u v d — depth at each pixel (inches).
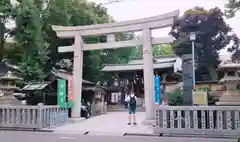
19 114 499.5
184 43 1026.7
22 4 647.8
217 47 1027.9
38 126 483.5
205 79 1071.0
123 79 1363.2
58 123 555.8
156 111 430.6
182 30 1048.2
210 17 1006.4
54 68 880.9
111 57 1218.6
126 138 388.8
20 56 706.8
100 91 969.5
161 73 1284.4
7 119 505.0
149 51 573.6
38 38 681.6
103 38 934.4
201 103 470.0
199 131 409.1
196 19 1020.5
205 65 1056.8
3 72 700.0
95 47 632.4
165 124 423.2
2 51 689.6
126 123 587.5
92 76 991.6
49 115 519.8
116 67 1314.0
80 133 437.7
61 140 364.8
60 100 577.0
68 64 913.5
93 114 869.2
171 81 1266.0
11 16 649.6
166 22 560.7
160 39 574.6
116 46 610.5
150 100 560.7
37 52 706.2
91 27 629.9
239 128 394.9
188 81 577.6
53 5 789.9
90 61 930.1
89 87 890.7
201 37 1023.0
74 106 627.5
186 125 417.4
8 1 635.5
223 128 403.9
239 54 952.3
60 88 584.7
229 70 462.0
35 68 717.9
